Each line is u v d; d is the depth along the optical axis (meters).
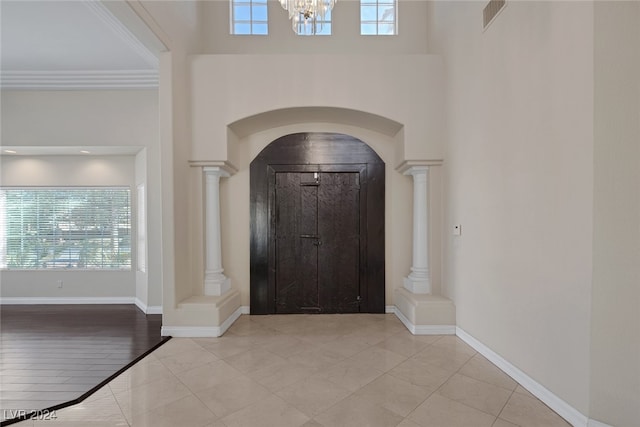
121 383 2.55
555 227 2.16
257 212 4.44
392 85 3.89
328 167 4.46
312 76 3.88
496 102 2.81
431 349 3.21
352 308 4.45
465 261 3.38
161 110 3.52
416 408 2.20
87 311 4.64
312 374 2.69
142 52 3.94
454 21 3.58
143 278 4.73
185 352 3.16
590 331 1.90
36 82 4.46
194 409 2.20
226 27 4.54
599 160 1.86
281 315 4.38
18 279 5.07
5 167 5.09
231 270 4.45
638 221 1.81
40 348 3.28
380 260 4.44
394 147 4.48
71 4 3.07
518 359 2.55
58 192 5.16
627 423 1.83
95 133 4.53
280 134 4.49
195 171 3.94
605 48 1.85
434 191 3.97
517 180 2.54
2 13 3.20
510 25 2.61
